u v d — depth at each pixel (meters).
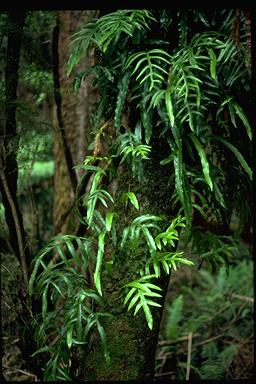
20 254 1.53
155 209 1.35
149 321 1.14
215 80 1.29
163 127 1.33
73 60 1.28
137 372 1.36
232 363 2.37
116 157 1.33
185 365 2.38
